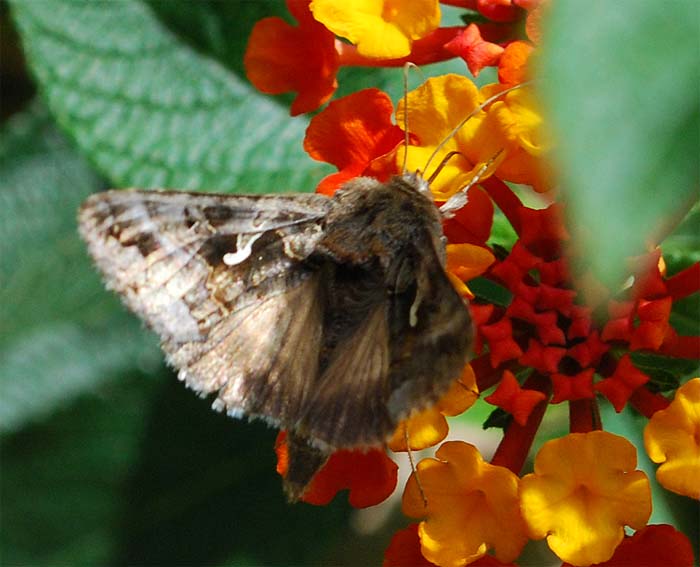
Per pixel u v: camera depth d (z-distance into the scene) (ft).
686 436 0.77
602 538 0.77
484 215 0.79
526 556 0.95
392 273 0.77
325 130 0.80
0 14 0.98
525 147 0.76
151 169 0.91
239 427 0.94
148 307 0.78
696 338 0.79
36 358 0.95
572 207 0.58
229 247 0.78
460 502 0.78
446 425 0.77
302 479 0.77
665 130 0.57
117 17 0.92
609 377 0.79
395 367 0.76
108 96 0.91
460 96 0.78
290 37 0.82
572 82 0.57
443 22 0.89
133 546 0.93
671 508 0.88
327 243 0.78
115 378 0.95
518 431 0.79
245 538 0.93
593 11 0.58
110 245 0.77
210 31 0.92
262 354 0.78
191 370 0.78
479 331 0.78
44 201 0.96
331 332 0.77
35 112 0.95
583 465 0.77
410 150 0.78
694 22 0.58
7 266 0.96
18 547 0.94
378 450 0.78
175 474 0.94
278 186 0.91
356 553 0.96
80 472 0.94
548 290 0.78
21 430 0.94
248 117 0.92
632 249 0.58
